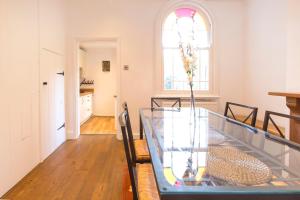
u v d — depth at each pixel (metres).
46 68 3.52
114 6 4.59
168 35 4.82
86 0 4.57
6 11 2.39
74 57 4.62
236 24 4.69
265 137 1.75
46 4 3.52
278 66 3.61
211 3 4.67
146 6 4.59
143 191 1.39
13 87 2.54
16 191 2.43
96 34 4.60
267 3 3.89
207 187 0.87
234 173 1.09
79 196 2.33
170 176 0.99
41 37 3.32
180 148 1.46
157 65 4.65
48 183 2.63
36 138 3.16
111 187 2.54
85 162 3.34
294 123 2.54
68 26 4.58
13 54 2.53
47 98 3.57
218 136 1.79
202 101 4.67
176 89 4.78
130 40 4.61
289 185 0.94
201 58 4.83
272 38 3.76
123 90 4.67
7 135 2.42
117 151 3.87
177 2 4.61
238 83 4.73
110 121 6.98
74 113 4.69
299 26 2.93
